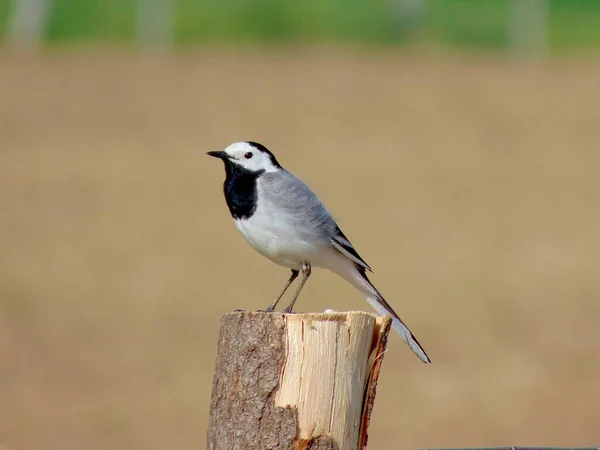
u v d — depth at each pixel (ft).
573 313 58.70
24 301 58.39
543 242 68.74
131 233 68.95
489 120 93.20
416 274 63.16
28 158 81.51
